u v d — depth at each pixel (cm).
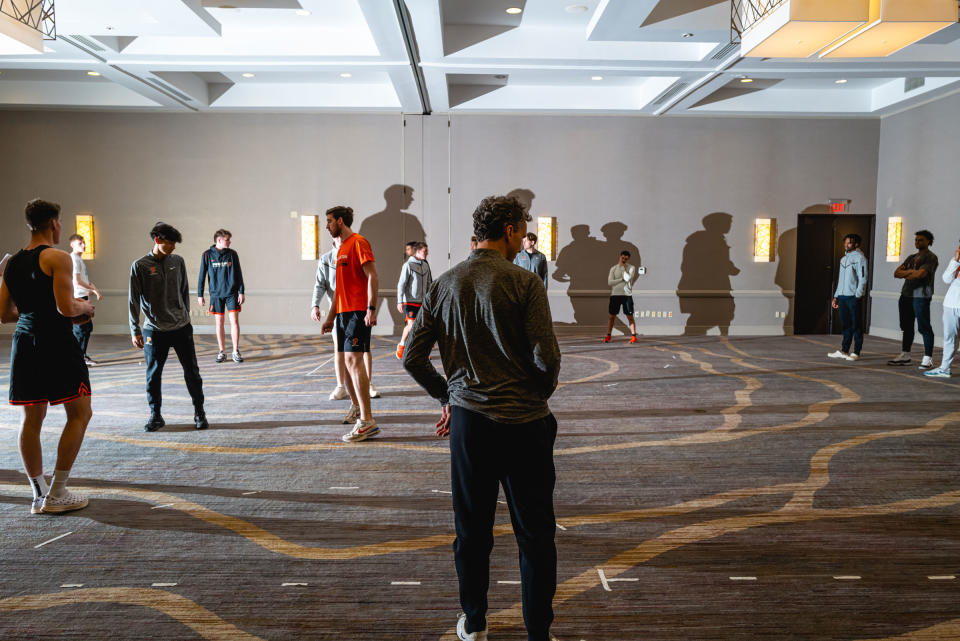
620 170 1152
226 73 1010
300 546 311
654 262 1164
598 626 244
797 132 1148
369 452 462
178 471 420
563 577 282
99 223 1128
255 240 1148
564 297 1166
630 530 332
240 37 802
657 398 638
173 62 828
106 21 646
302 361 861
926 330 786
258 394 655
